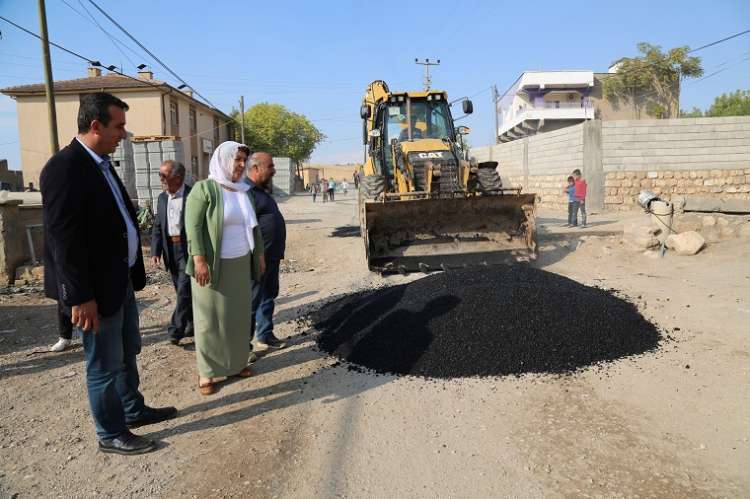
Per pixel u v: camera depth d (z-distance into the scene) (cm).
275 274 502
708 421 329
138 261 350
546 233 1167
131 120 2847
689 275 734
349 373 438
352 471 293
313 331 561
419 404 372
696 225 903
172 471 302
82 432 354
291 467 300
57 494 283
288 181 4450
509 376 411
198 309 396
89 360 311
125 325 347
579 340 451
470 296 511
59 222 280
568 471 283
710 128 1698
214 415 372
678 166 1725
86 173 294
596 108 4681
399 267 799
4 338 572
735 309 552
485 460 298
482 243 829
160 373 457
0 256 836
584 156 1748
